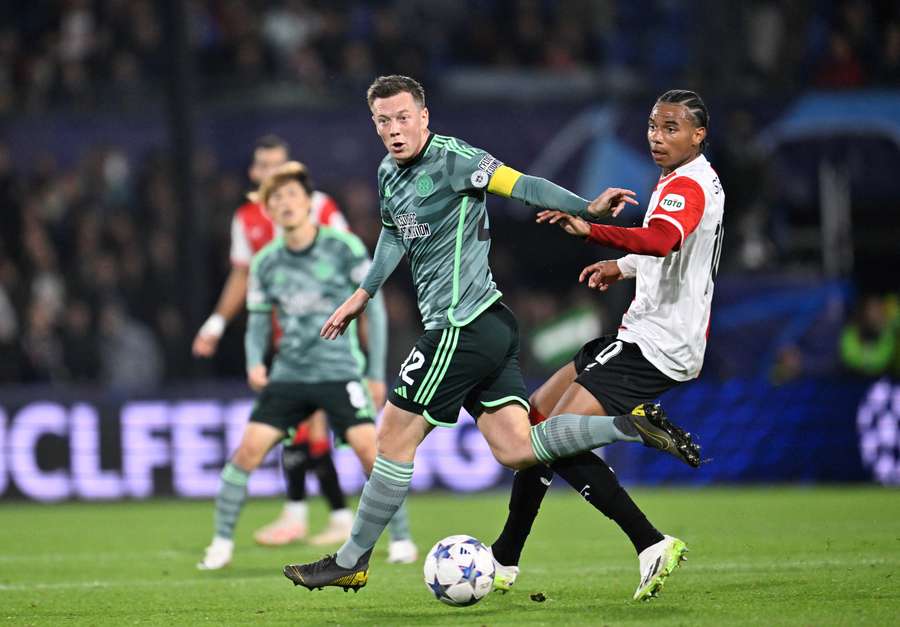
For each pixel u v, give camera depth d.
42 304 50.69
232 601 20.97
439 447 44.88
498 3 64.50
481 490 44.97
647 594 18.84
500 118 52.88
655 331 19.67
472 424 45.12
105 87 56.78
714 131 53.66
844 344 51.31
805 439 47.41
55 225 54.06
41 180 54.47
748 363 51.47
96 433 44.31
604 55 63.19
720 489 46.38
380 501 18.86
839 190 53.84
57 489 44.03
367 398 26.31
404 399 18.86
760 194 52.59
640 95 53.34
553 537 31.53
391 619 18.36
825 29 62.25
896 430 47.53
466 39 62.31
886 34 59.44
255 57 57.66
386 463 18.92
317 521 37.41
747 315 51.59
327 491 31.31
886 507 37.88
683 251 19.31
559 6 64.56
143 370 51.12
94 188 54.69
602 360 19.91
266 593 21.91
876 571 22.80
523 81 61.62
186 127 48.22
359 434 26.12
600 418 18.38
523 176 18.09
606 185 52.91
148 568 26.56
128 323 51.59
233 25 59.34
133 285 52.66
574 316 52.28
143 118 55.31
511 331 19.12
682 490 45.91
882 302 51.19
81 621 19.03
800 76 60.97
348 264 26.05
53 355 50.06
